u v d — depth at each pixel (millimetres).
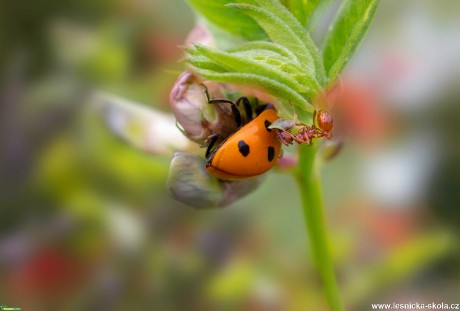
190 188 99
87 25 172
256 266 147
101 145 154
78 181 157
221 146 95
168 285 147
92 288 150
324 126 94
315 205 103
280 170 102
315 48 94
